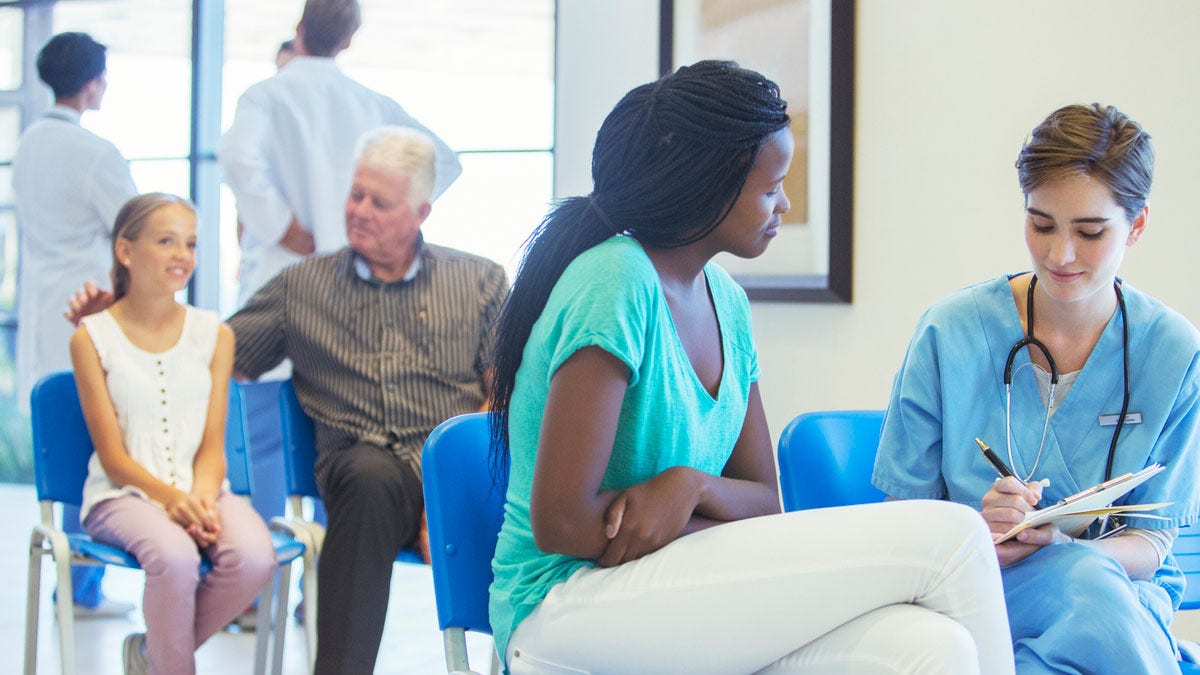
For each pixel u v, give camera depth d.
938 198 3.24
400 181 2.79
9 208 5.54
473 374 2.86
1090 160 1.57
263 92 3.71
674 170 1.46
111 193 3.96
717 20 3.54
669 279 1.53
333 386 2.79
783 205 1.54
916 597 1.30
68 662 2.44
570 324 1.39
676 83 1.48
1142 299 1.74
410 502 2.57
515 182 4.74
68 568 2.47
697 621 1.34
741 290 1.68
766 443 1.68
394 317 2.83
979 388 1.77
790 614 1.32
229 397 2.81
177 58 5.08
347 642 2.45
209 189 4.98
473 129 4.85
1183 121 2.92
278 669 2.63
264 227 3.75
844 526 1.33
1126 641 1.45
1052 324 1.74
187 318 2.75
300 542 2.65
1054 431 1.73
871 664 1.27
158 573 2.40
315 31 3.73
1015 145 3.14
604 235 1.52
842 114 3.33
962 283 3.22
